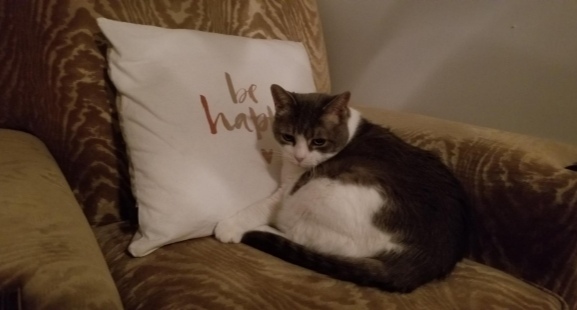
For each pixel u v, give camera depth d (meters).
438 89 1.41
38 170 0.80
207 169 0.91
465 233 0.97
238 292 0.75
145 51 0.91
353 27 1.56
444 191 0.98
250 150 0.99
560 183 0.88
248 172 0.98
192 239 0.92
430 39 1.38
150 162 0.87
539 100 1.23
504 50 1.25
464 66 1.34
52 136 0.97
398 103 1.51
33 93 0.95
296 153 1.04
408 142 1.14
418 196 0.95
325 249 0.96
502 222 0.97
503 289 0.86
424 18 1.38
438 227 0.92
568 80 1.17
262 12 1.25
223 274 0.79
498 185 0.97
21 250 0.57
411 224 0.92
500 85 1.28
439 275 0.88
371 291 0.82
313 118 1.04
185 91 0.92
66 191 0.79
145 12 1.04
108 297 0.56
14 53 0.93
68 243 0.62
